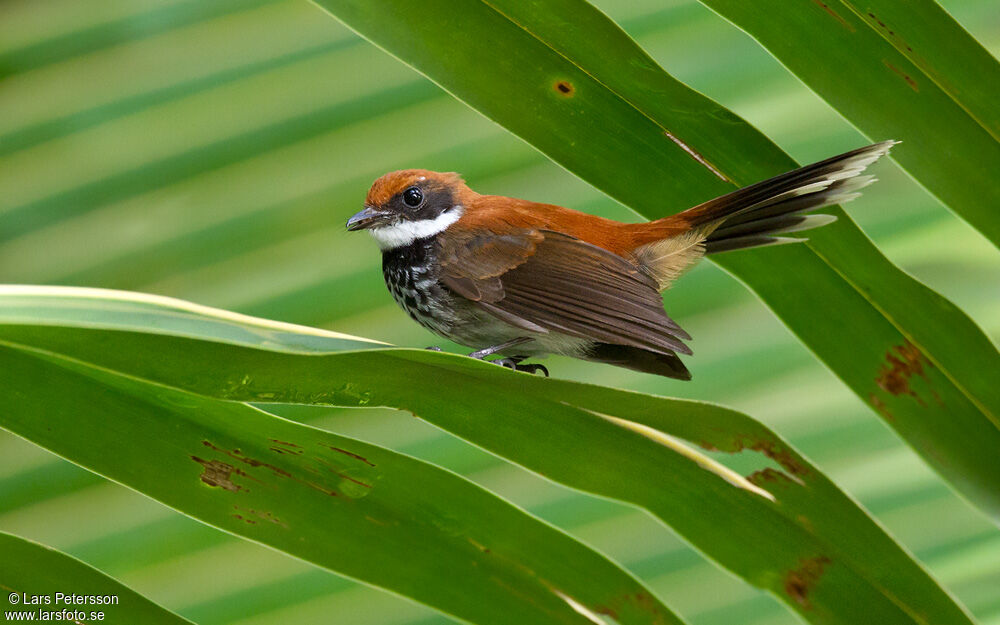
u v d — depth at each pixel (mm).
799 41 3672
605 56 3672
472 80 3676
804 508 3652
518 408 3650
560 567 3654
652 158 3680
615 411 3646
